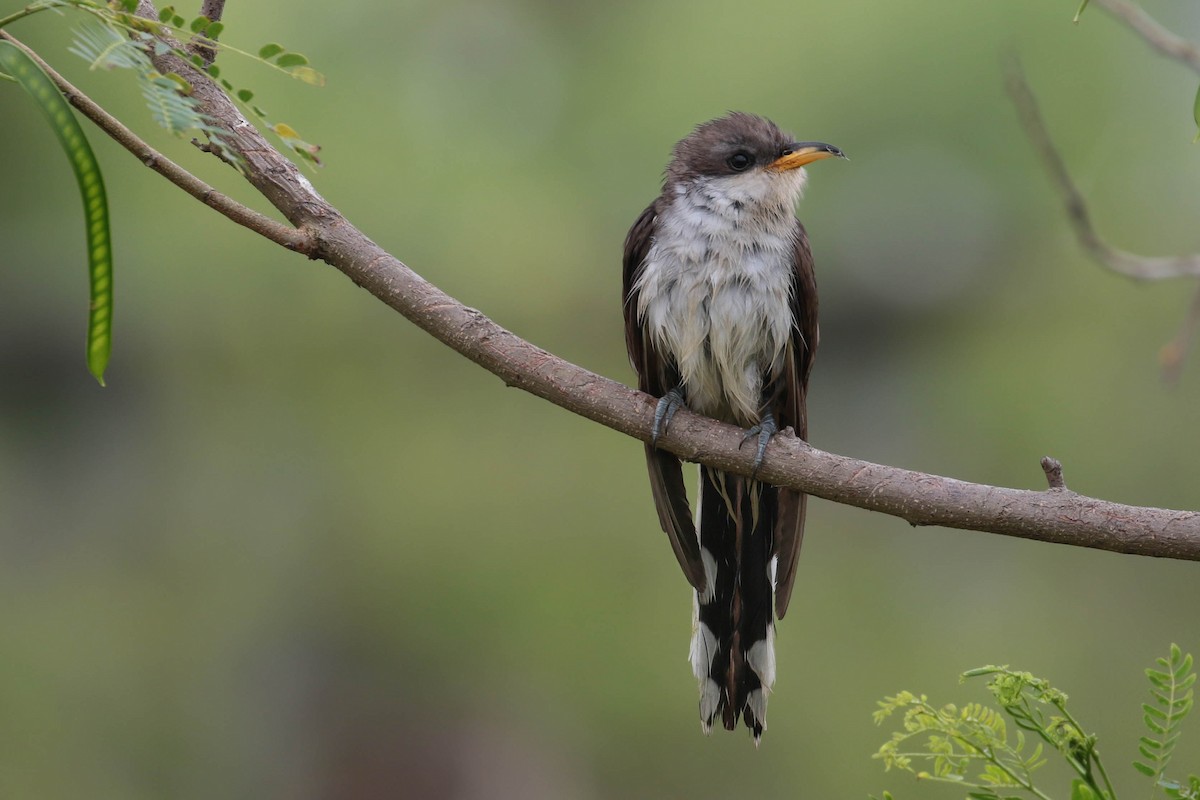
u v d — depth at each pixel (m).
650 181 14.29
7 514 14.50
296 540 14.10
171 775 12.23
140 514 14.55
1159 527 4.26
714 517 6.32
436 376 15.87
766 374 6.53
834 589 13.04
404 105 14.13
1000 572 13.21
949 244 15.00
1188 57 6.45
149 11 4.67
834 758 11.24
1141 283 7.36
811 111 14.09
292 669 13.06
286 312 14.78
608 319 14.84
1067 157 13.94
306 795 12.24
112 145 12.80
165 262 13.68
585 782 12.07
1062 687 11.44
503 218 14.05
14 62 3.68
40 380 14.92
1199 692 8.77
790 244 6.54
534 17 14.53
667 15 14.46
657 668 12.33
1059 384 14.64
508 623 12.96
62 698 12.42
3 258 13.56
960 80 13.77
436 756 12.48
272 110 12.85
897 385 15.61
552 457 15.04
